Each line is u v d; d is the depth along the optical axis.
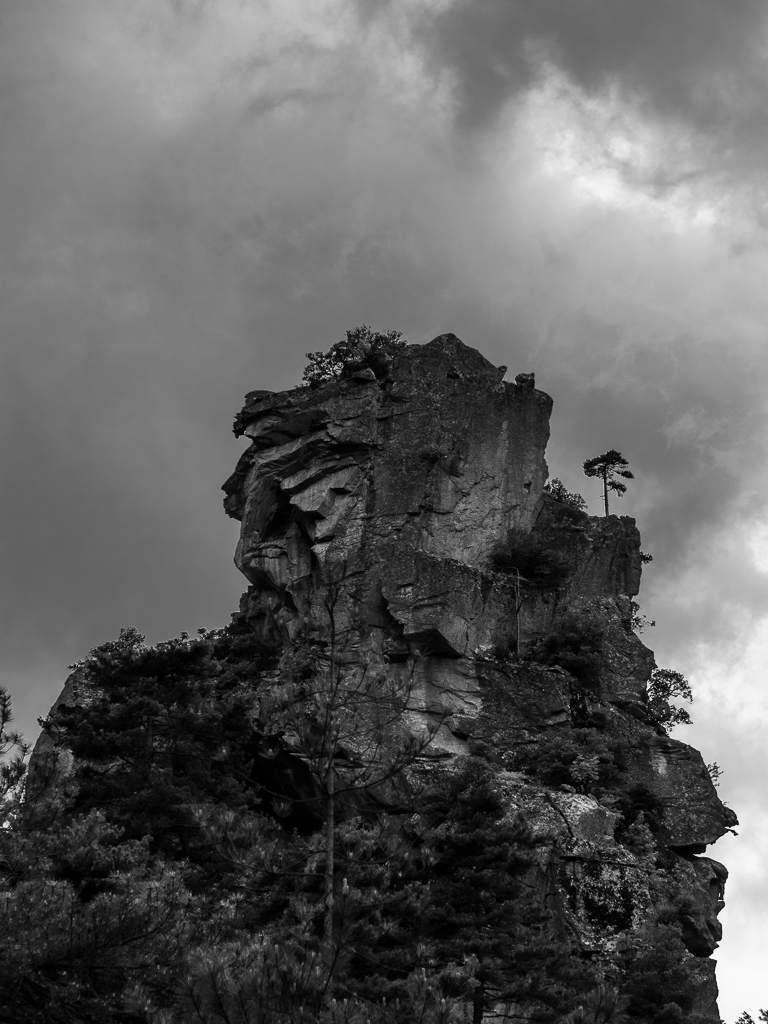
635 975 51.94
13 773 36.09
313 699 34.25
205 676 61.38
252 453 83.25
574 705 74.25
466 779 51.44
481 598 75.88
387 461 79.38
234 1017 26.28
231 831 35.06
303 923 31.80
